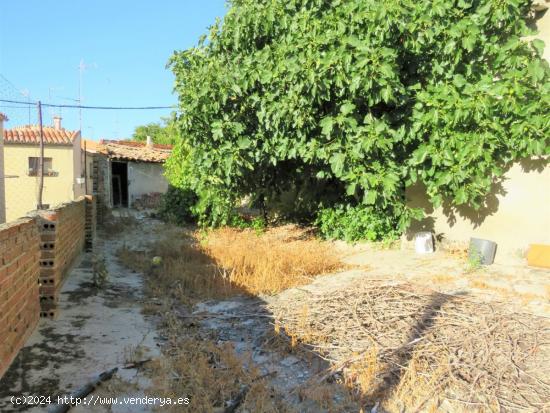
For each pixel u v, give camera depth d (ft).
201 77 26.17
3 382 10.84
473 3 22.53
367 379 11.62
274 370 12.64
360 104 24.80
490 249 23.34
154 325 15.64
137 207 67.67
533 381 11.76
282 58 24.40
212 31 28.81
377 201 26.43
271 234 35.35
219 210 34.58
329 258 25.80
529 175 23.03
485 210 24.73
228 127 26.45
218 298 19.24
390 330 14.71
